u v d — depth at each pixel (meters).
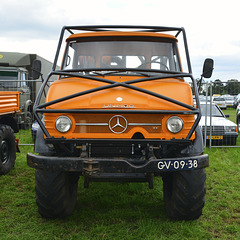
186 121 3.47
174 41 4.42
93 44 4.38
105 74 4.05
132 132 3.47
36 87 13.00
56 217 4.03
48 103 3.46
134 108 3.47
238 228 3.88
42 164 3.34
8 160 6.41
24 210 4.36
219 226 3.96
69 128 3.45
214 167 6.91
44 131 3.40
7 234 3.65
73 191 4.19
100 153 3.57
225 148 9.51
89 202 4.70
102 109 3.48
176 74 3.80
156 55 4.36
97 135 3.47
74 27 4.39
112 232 3.68
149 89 3.67
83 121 3.49
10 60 11.27
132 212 4.25
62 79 4.03
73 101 3.54
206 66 4.23
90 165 3.24
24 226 3.88
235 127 9.63
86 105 3.48
